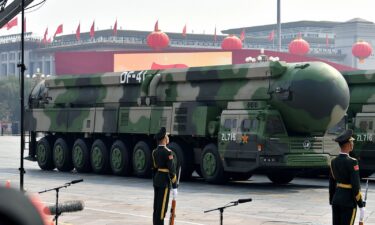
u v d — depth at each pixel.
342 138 11.00
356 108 30.00
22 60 13.50
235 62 120.44
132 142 32.44
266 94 26.20
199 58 120.12
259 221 17.14
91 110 33.62
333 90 25.66
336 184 11.20
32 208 1.49
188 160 29.52
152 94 30.47
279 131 26.14
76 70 123.38
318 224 16.67
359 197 10.86
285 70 26.16
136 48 197.12
